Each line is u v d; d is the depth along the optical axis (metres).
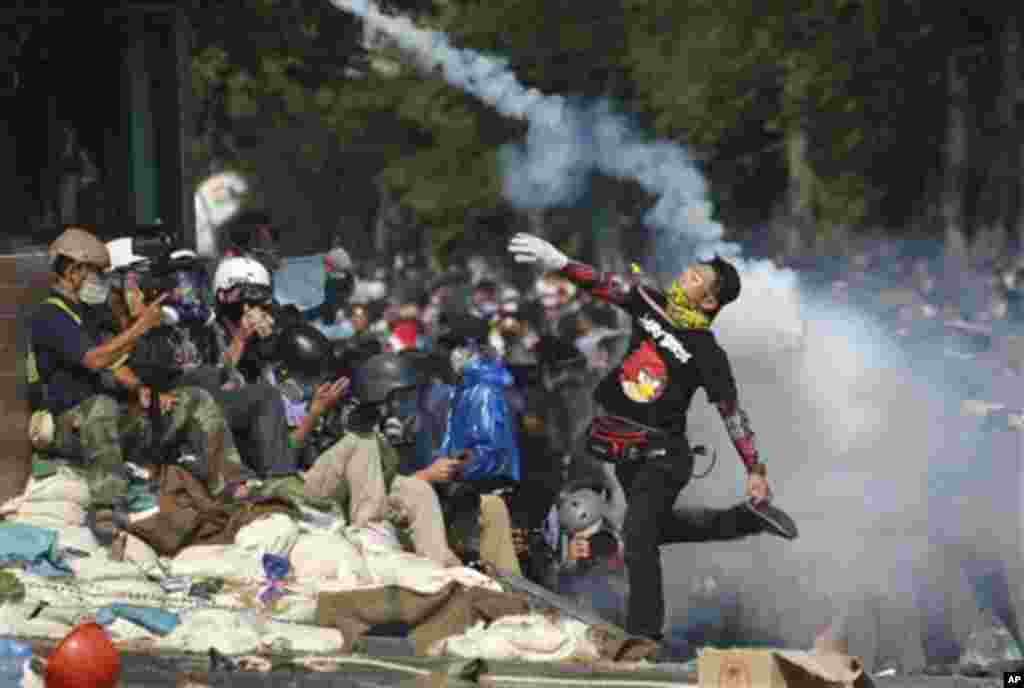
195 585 22.55
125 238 25.91
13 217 30.31
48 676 17.81
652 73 86.62
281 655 21.25
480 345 25.75
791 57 92.31
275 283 31.11
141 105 31.88
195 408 24.14
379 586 22.30
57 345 23.41
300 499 23.83
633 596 22.30
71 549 22.89
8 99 30.34
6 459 24.30
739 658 19.50
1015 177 99.44
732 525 22.64
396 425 26.81
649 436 22.50
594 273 22.75
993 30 98.94
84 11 30.89
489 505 25.19
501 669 20.88
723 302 22.66
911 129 101.75
